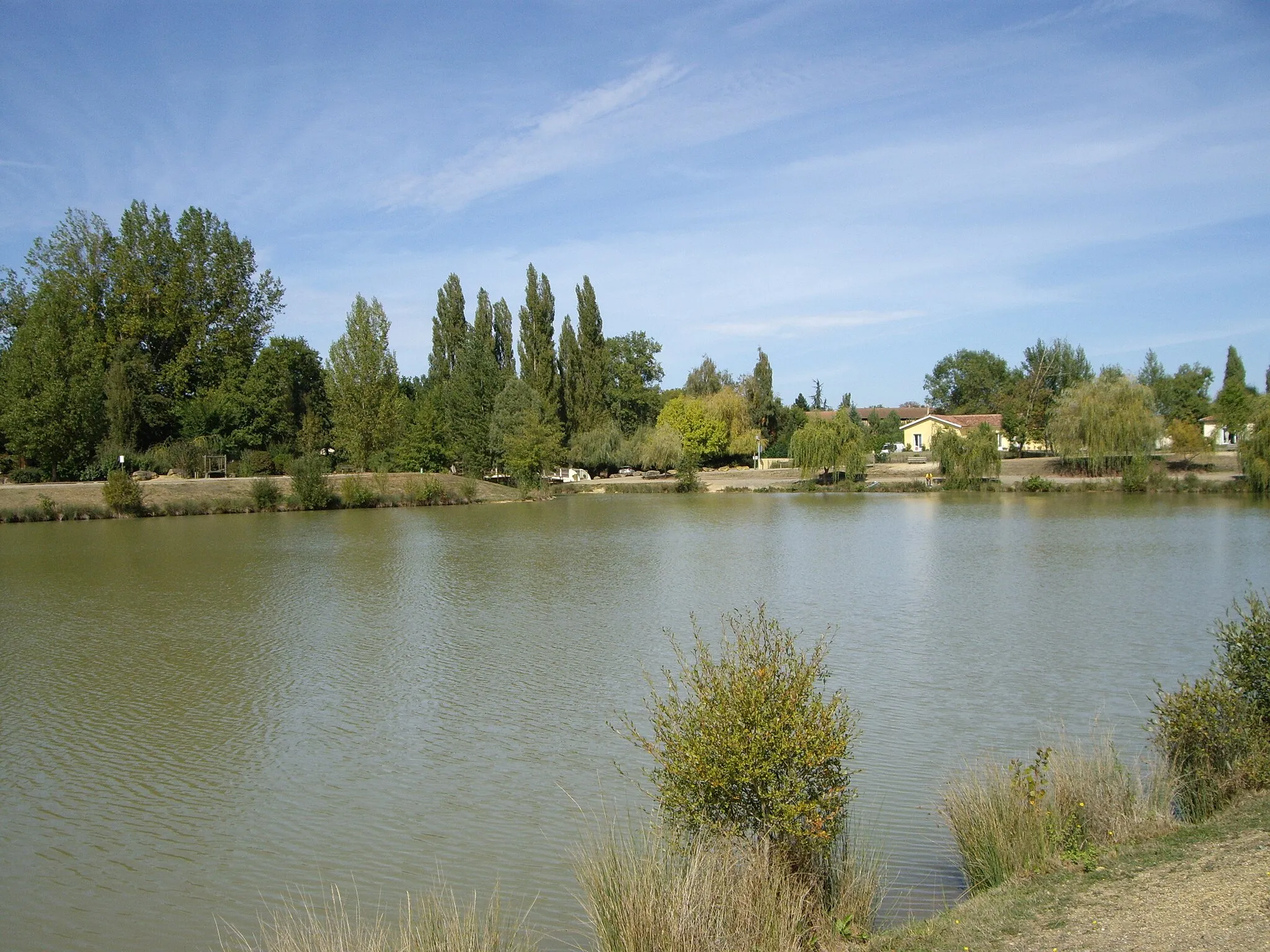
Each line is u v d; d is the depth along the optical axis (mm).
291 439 84000
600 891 8008
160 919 9719
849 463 80125
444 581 32000
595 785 13203
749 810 8312
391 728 15812
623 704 17094
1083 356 113438
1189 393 110875
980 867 9133
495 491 76562
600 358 98812
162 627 24266
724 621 24188
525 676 19078
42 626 24500
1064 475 78812
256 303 86188
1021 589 28688
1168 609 25047
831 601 27172
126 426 72062
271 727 15930
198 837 11672
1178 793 10195
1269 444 64188
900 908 8891
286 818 12203
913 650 20703
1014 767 10344
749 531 48562
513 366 100938
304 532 49969
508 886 10242
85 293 76562
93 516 58188
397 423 81875
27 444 64125
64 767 14125
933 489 76938
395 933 9180
